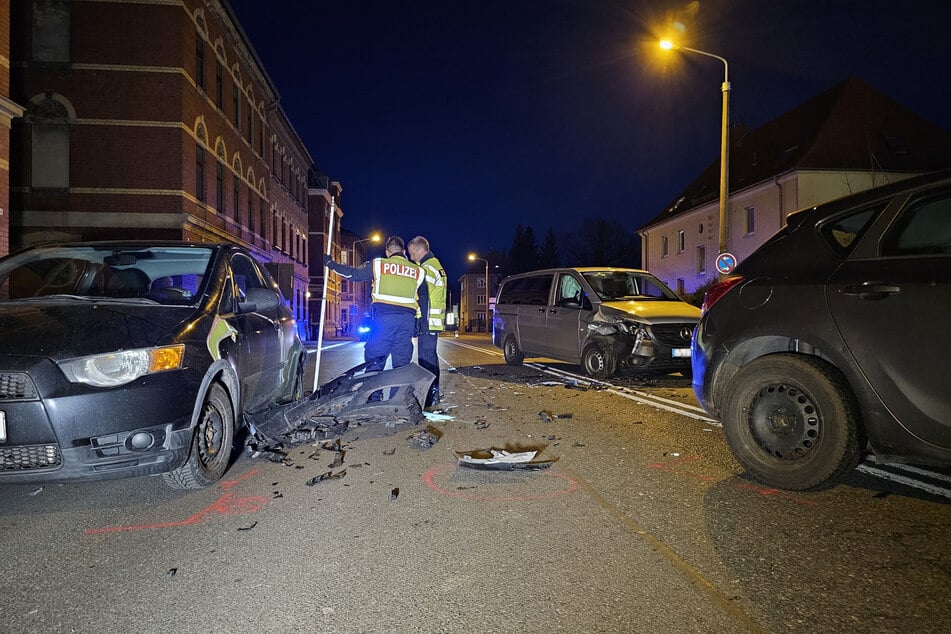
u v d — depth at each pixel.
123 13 19.98
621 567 2.91
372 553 3.11
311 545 3.22
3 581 2.82
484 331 77.44
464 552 3.11
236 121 27.56
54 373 3.42
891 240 3.71
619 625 2.39
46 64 19.66
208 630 2.39
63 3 19.92
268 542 3.26
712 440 5.58
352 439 5.65
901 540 3.18
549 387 9.18
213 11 23.30
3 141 13.70
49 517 3.67
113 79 19.94
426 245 7.22
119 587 2.75
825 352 3.78
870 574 2.79
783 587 2.69
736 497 3.91
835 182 29.61
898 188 3.81
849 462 3.72
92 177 19.86
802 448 3.91
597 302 10.11
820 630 2.34
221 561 3.02
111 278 5.25
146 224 20.00
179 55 20.20
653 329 9.18
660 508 3.73
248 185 29.42
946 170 3.66
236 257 5.78
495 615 2.48
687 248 40.75
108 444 3.50
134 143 20.00
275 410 5.67
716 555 3.03
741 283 4.41
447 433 5.91
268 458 4.96
